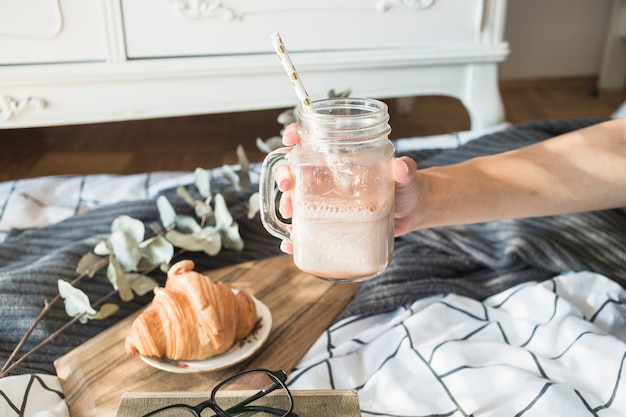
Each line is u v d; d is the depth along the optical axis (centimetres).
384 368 93
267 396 67
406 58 166
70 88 157
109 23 152
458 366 91
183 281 91
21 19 150
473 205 93
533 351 98
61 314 106
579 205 97
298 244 73
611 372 90
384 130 68
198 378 88
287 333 98
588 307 108
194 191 139
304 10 158
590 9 317
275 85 165
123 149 242
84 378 88
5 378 89
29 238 128
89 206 151
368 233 71
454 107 287
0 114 156
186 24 155
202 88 162
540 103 304
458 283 109
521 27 318
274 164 76
